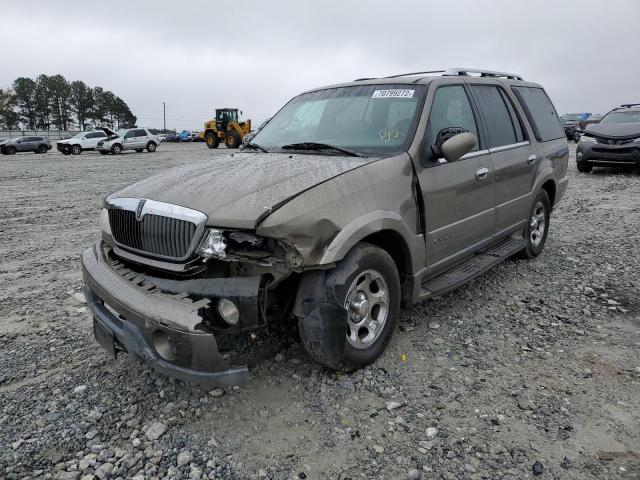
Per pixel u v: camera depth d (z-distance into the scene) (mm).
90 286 3268
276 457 2633
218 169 3615
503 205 4871
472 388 3215
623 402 3033
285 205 2898
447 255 4105
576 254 6109
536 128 5676
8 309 4672
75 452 2689
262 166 3553
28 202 11195
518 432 2781
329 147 3844
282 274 2900
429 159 3834
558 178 6164
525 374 3373
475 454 2617
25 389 3291
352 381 3293
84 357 3717
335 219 3014
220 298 2812
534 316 4297
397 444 2711
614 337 3885
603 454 2604
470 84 4730
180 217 2973
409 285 3719
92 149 34094
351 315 3236
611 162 13008
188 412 3014
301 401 3104
